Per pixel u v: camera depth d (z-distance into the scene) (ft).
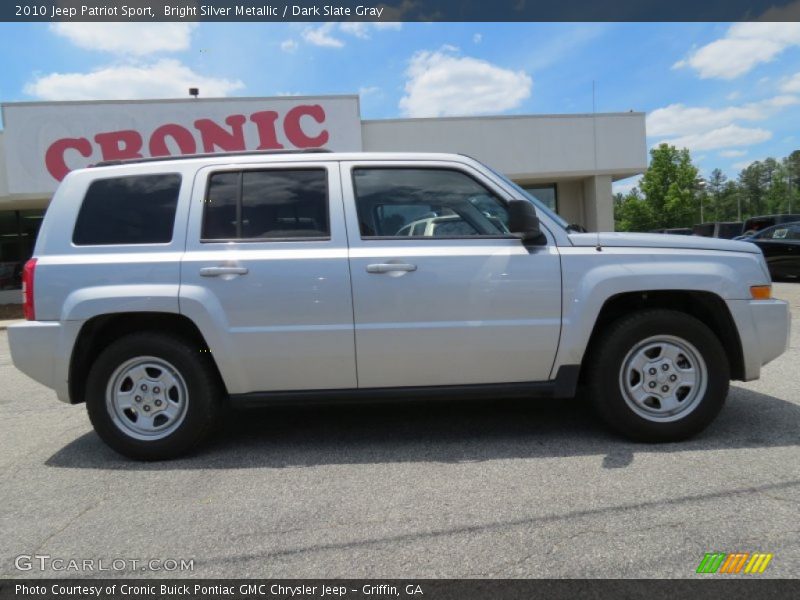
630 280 12.26
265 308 12.24
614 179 59.11
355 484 11.17
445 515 9.73
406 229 12.77
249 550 8.86
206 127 47.83
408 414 15.60
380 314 12.28
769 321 12.59
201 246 12.50
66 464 12.90
